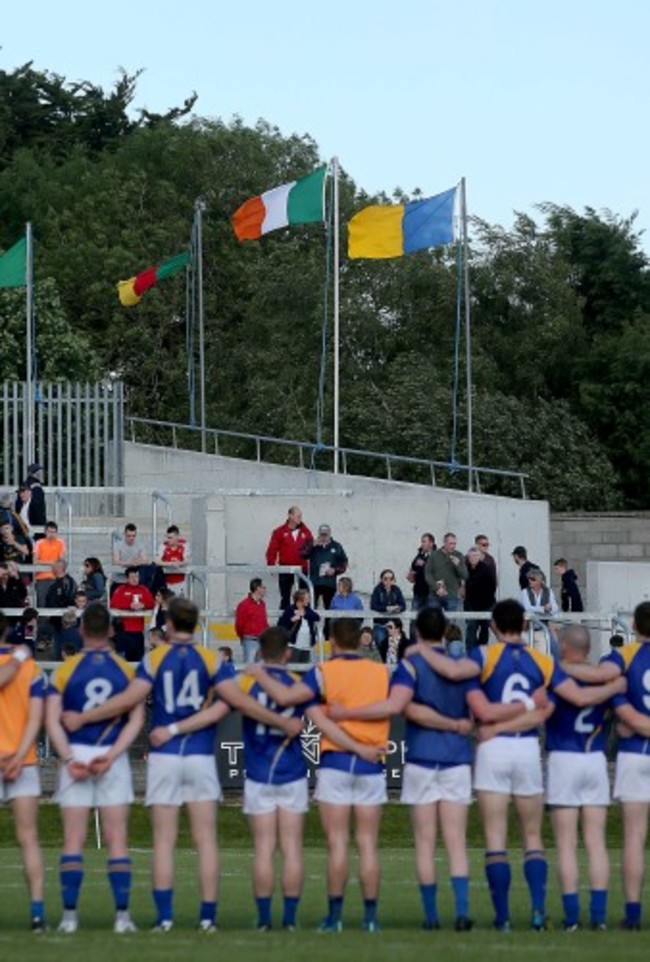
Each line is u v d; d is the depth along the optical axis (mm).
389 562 62625
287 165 115125
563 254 107438
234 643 56625
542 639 51719
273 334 101750
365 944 23078
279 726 25562
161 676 25203
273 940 23578
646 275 107562
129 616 50219
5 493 61938
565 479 94000
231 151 114062
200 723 25172
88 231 110812
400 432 93125
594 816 25984
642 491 99438
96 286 105875
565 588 57656
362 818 25609
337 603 53000
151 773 25234
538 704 25609
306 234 110312
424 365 96688
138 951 22016
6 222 113938
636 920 26000
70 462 65812
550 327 100438
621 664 26094
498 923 25703
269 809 25656
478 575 54219
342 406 96938
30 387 65500
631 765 26078
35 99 128500
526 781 25703
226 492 61250
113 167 114125
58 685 25188
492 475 92750
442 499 63125
